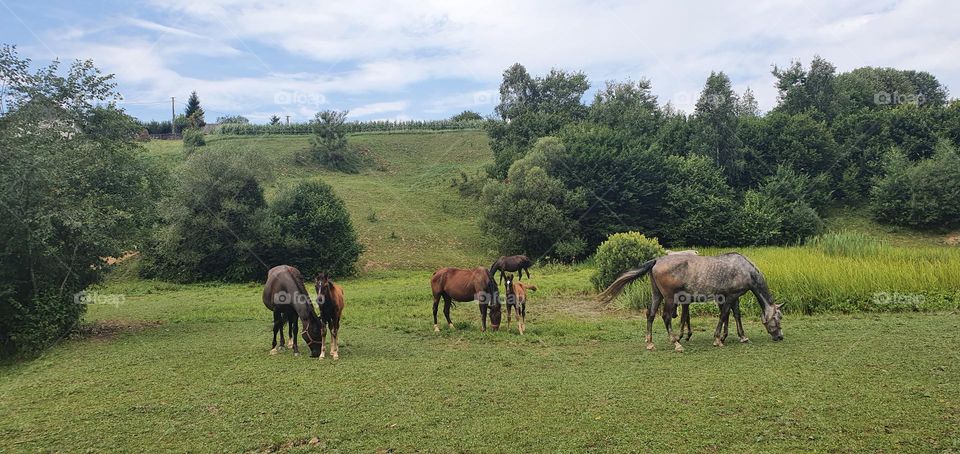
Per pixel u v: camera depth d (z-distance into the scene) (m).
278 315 10.95
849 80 58.88
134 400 7.89
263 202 33.03
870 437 5.80
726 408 6.80
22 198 12.33
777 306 10.74
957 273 14.62
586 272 29.45
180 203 29.23
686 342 11.13
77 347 12.16
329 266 32.56
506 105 61.59
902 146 46.41
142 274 30.38
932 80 69.38
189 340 12.57
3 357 11.68
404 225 43.81
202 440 6.38
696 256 10.78
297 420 6.89
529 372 8.95
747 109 63.94
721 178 44.12
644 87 60.34
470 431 6.39
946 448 5.48
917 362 8.45
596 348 10.91
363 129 75.50
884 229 42.22
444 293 13.33
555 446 5.93
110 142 14.90
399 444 6.11
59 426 6.91
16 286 12.45
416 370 9.23
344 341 12.10
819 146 46.25
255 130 67.62
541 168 39.81
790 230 40.84
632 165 41.72
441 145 70.25
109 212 14.01
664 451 5.70
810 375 8.05
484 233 41.41
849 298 14.05
